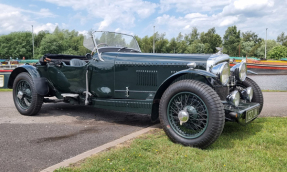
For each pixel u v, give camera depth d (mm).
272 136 3404
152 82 3826
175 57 3725
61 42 70500
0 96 8008
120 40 5066
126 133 3801
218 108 2830
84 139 3479
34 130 3902
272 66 27094
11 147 3129
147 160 2562
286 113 5230
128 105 3947
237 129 3824
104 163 2496
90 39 4523
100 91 4281
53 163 2656
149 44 73250
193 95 3002
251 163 2539
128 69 3967
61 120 4621
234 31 82625
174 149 2906
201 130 2975
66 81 4680
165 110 3217
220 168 2402
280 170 2391
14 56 72938
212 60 3430
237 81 4055
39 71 5059
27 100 5176
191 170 2348
